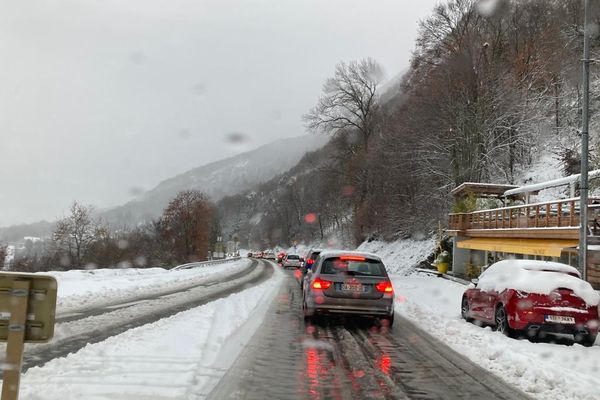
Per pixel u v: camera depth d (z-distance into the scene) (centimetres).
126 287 1952
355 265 1115
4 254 5681
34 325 348
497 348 831
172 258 6688
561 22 4956
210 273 3397
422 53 5394
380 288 1080
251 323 1097
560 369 698
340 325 1110
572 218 1769
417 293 1978
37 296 350
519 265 1066
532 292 962
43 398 504
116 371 625
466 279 2805
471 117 3938
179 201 6925
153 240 6750
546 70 4512
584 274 1286
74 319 1112
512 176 4003
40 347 788
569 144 3819
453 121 4097
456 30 4875
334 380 640
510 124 4081
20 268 5609
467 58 4262
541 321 939
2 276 348
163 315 1190
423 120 4534
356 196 6197
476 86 4050
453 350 854
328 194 8962
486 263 2977
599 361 787
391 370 704
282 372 671
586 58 1349
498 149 4078
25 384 553
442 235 3766
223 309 1319
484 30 4822
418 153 4425
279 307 1439
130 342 812
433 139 4328
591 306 956
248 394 562
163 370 638
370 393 588
